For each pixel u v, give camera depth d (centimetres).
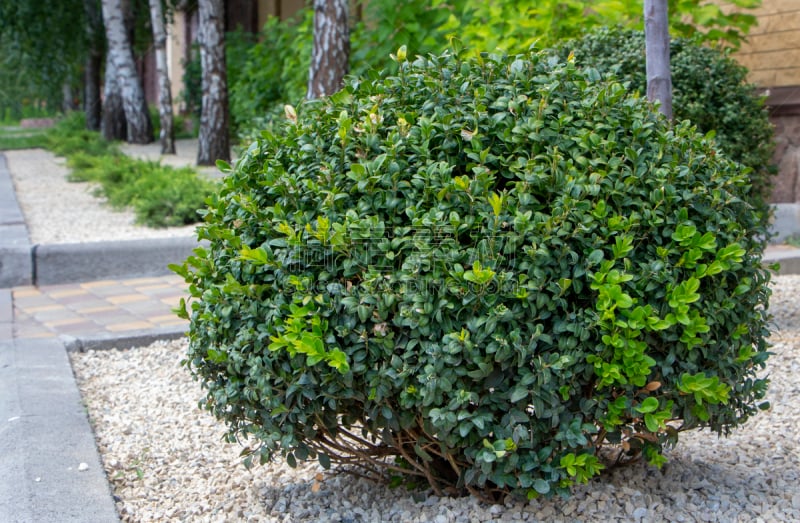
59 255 791
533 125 283
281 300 273
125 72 2109
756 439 384
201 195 988
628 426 286
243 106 1489
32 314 680
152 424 425
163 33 1800
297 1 2155
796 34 852
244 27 2459
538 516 291
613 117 302
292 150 308
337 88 878
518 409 263
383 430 284
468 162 287
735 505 305
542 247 257
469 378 260
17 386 451
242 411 298
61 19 2216
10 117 4178
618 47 612
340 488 337
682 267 280
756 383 313
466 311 257
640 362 264
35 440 369
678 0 732
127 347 573
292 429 279
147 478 358
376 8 976
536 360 256
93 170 1388
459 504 300
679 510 301
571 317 263
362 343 262
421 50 952
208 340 298
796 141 866
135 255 816
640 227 279
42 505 306
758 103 611
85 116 2583
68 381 471
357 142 291
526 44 738
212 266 302
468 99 297
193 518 319
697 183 297
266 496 335
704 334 278
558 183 272
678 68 596
